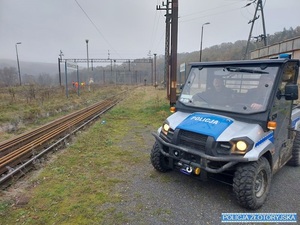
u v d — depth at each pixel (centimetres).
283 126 430
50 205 371
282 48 1772
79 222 329
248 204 351
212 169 344
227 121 377
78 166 544
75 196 403
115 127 1002
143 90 4156
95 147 698
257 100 380
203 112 426
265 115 360
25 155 596
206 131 360
